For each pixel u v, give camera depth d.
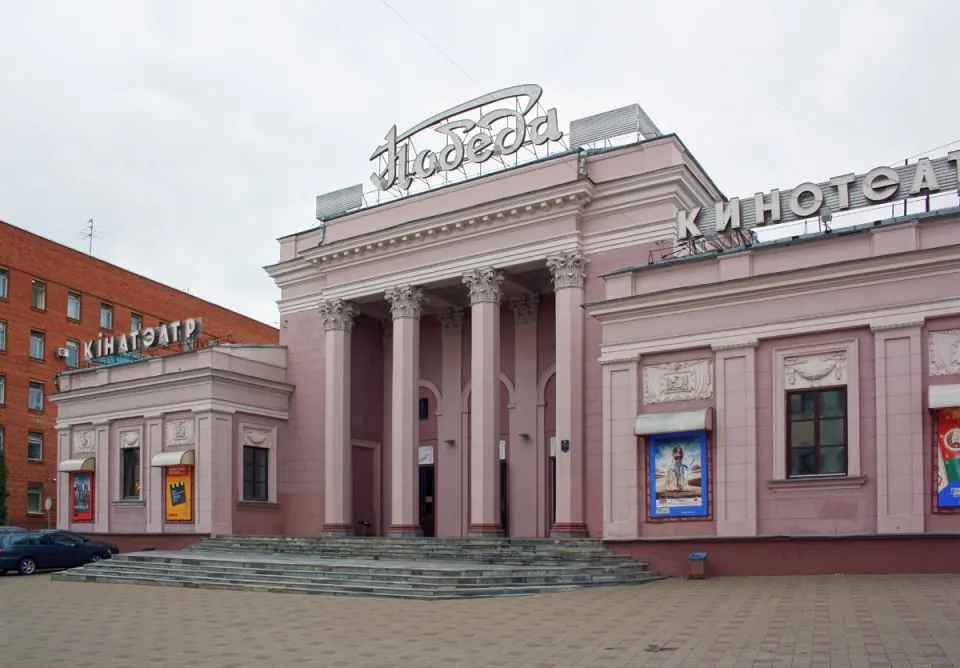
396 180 35.78
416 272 34.06
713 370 23.88
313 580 22.61
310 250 36.62
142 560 28.25
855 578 20.39
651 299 24.72
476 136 33.50
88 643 15.36
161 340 39.47
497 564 24.06
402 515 32.91
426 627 16.00
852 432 21.84
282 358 38.53
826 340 22.48
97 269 59.44
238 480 35.66
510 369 35.66
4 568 30.53
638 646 13.43
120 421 38.22
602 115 32.03
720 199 33.38
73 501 39.28
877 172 23.55
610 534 24.70
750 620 15.25
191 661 13.52
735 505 23.00
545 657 12.98
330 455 35.69
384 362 39.62
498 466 31.30
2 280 53.41
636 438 24.69
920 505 20.73
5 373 52.84
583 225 30.98
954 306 20.83
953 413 20.66
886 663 11.57
